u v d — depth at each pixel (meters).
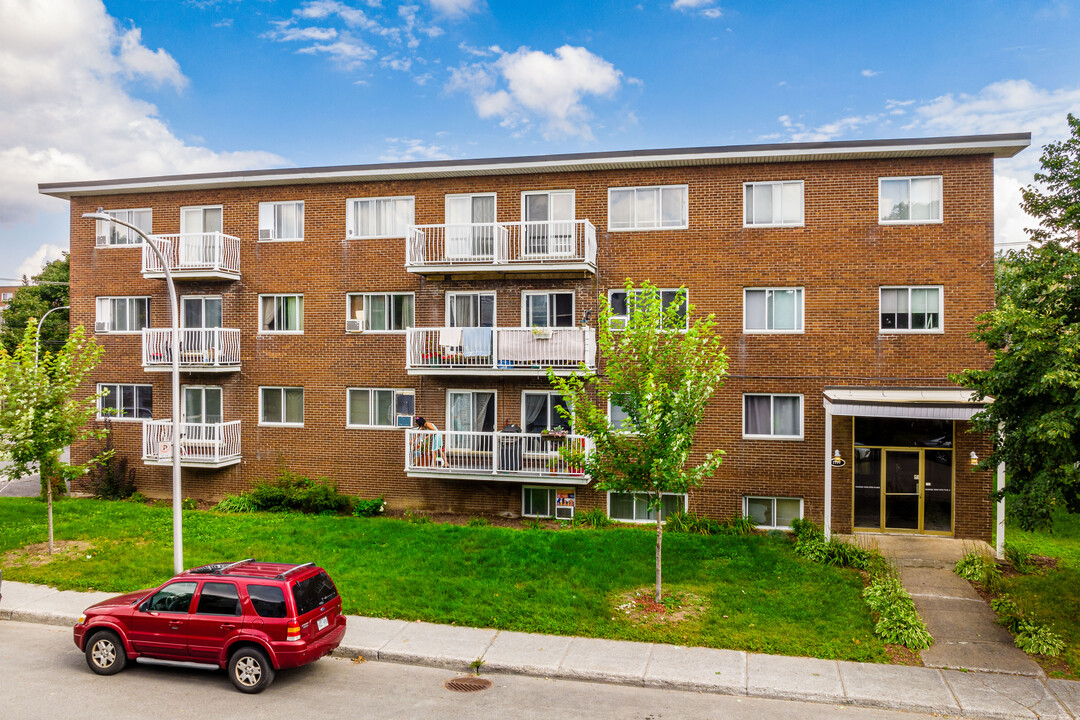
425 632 11.42
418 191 19.80
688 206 18.22
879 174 17.28
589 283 18.75
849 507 17.14
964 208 16.89
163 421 20.30
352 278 20.19
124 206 21.83
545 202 19.14
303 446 20.52
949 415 14.52
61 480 17.12
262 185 20.70
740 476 17.78
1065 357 10.14
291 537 16.55
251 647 9.47
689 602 12.54
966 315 16.84
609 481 12.40
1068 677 9.80
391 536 16.58
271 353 20.72
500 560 14.67
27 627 12.03
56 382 16.05
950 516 16.75
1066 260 11.77
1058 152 15.41
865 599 12.42
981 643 10.92
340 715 8.77
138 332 21.66
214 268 20.09
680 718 8.80
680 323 12.73
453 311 19.58
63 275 43.31
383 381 19.97
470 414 19.42
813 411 17.48
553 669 10.08
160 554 15.29
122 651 10.00
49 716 8.66
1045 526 10.64
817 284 17.55
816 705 9.20
